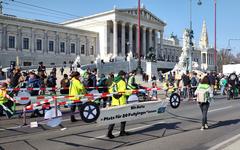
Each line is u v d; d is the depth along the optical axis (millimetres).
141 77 43656
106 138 9977
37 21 76375
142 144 9156
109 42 96375
